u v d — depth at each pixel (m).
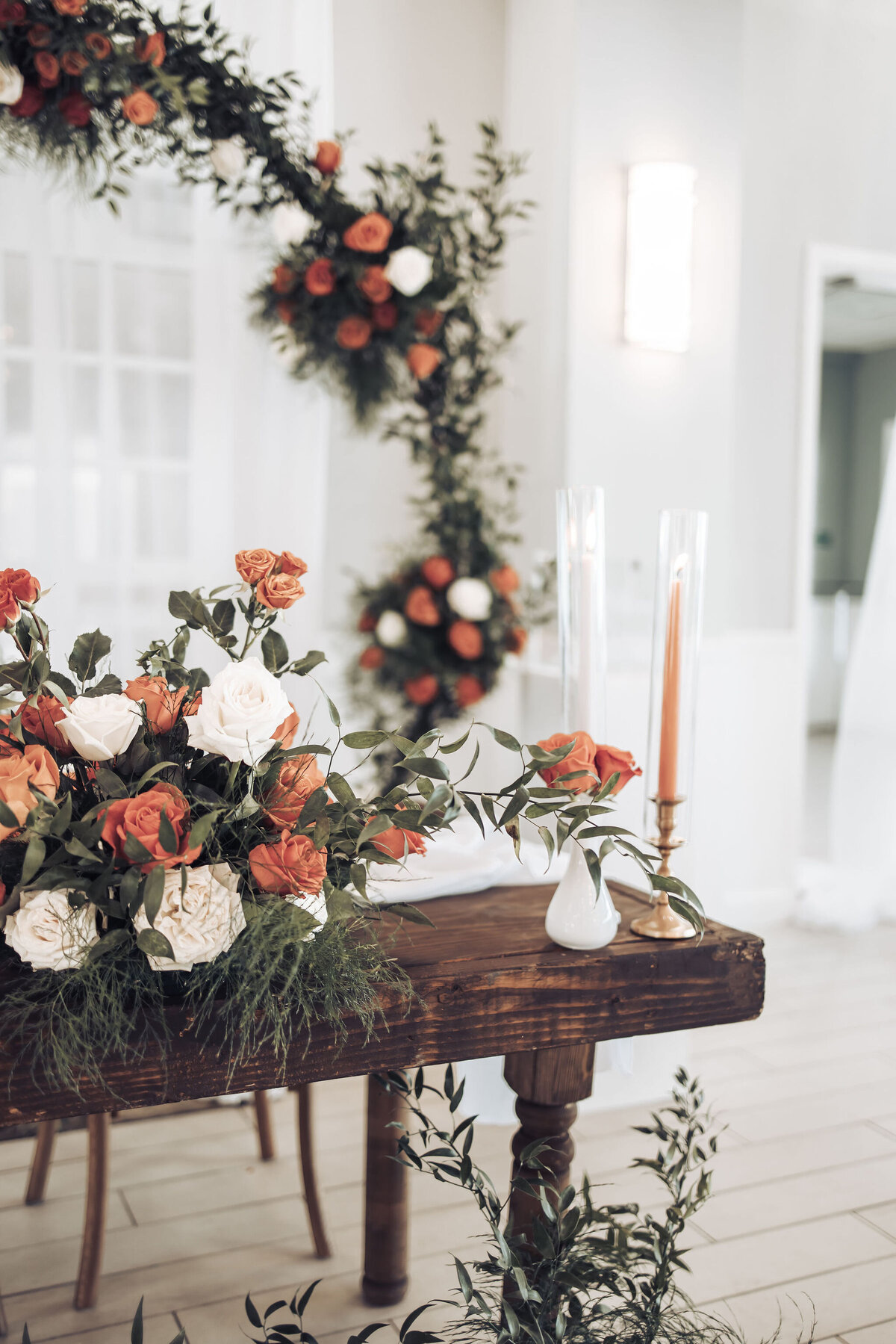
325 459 2.83
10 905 1.02
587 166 2.94
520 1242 1.31
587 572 1.31
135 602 2.67
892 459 3.91
